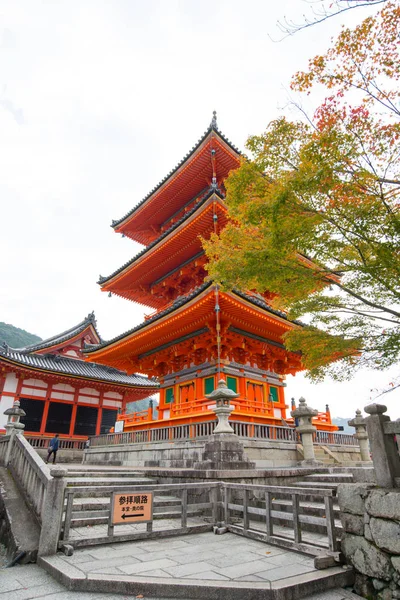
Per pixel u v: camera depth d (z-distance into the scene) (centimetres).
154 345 2531
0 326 9469
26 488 1003
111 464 2011
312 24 547
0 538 893
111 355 2748
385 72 673
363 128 697
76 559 677
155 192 2886
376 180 715
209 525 918
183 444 1509
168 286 2858
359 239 807
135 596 545
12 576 632
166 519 1005
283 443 1664
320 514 875
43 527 725
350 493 659
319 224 798
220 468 1105
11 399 2991
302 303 962
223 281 967
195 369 2327
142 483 1237
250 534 830
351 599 563
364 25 651
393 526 572
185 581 552
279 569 612
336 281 895
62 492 768
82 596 545
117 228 3341
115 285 2991
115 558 680
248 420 1970
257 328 2212
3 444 1441
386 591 561
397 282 814
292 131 798
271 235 795
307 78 733
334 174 716
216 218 2030
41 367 3081
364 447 1983
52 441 2109
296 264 876
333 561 635
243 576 576
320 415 2391
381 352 853
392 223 714
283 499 1098
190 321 2122
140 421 2384
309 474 1280
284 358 2517
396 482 618
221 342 2147
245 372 2291
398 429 639
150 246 2483
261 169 835
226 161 2569
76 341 3762
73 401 3334
